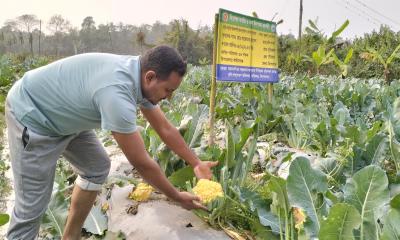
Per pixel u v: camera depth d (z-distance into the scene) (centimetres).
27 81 236
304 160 230
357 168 323
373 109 695
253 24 473
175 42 3359
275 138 523
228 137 299
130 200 333
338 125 449
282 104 675
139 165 225
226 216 294
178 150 284
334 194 248
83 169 273
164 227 287
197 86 1081
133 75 217
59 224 294
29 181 240
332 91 810
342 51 2169
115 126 212
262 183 340
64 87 225
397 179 241
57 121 233
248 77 473
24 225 248
